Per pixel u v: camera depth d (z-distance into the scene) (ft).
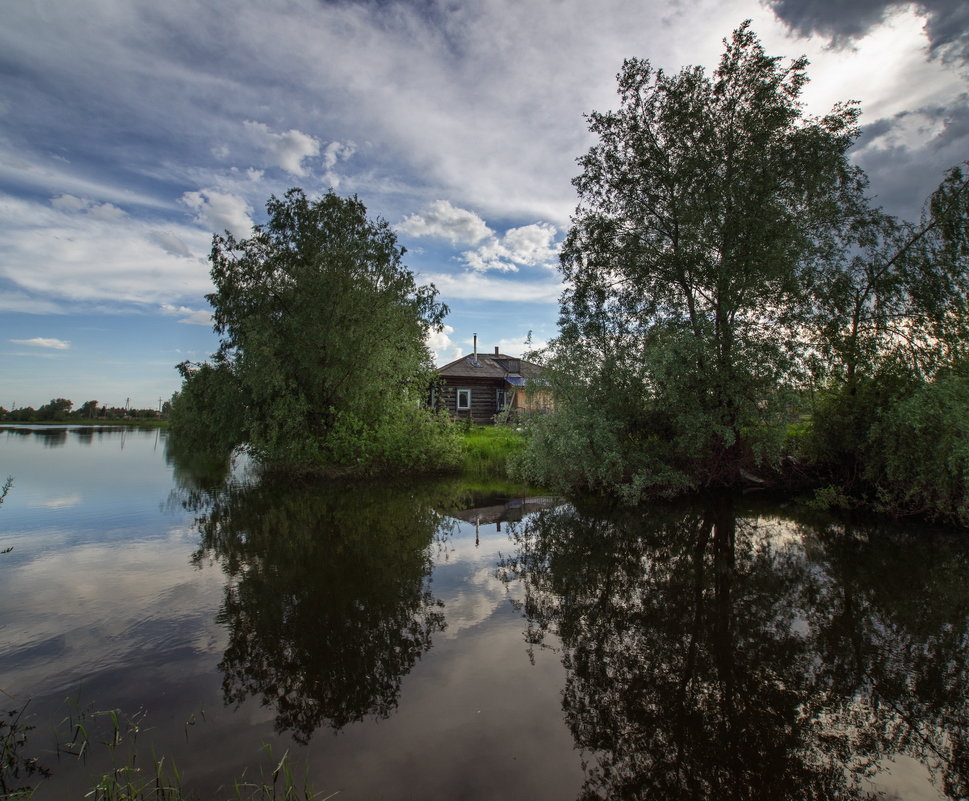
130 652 15.15
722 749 11.30
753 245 35.99
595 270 43.68
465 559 24.91
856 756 11.19
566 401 40.91
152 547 26.43
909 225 38.45
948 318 35.04
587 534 29.91
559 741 11.34
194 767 10.23
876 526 31.14
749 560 24.75
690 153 39.65
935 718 12.59
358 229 55.31
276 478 52.11
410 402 56.75
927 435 29.84
